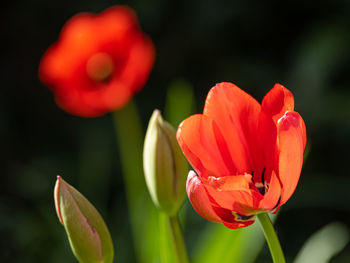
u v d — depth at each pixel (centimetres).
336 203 139
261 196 49
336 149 159
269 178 50
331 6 176
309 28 176
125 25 92
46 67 92
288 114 49
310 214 148
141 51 88
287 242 145
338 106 147
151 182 57
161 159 56
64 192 53
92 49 92
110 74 94
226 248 68
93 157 142
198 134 50
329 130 157
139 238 88
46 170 160
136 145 99
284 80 166
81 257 54
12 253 140
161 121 57
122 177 161
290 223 148
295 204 137
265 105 50
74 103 91
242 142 50
